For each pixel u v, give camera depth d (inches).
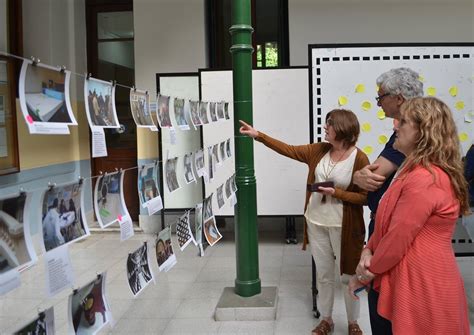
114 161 250.4
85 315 60.9
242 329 124.3
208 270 174.2
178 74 215.0
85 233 61.1
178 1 225.0
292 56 221.8
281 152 119.4
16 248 48.9
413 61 135.3
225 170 205.8
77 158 237.8
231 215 208.5
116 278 167.3
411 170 68.1
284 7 227.0
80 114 242.7
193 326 127.1
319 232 113.6
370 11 216.4
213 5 233.5
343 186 109.0
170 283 161.3
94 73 252.7
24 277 169.3
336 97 136.2
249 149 135.6
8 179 185.2
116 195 72.3
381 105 87.1
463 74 135.9
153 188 88.3
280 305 139.2
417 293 66.4
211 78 202.2
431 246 66.6
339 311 133.7
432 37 215.0
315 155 115.5
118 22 249.8
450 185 66.6
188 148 217.0
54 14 225.8
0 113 179.0
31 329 50.9
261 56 233.0
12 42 219.3
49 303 144.2
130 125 249.8
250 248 136.2
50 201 54.1
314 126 136.7
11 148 184.7
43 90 54.5
